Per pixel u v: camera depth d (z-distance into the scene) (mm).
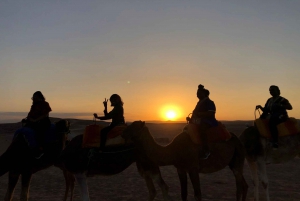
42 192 12531
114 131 9383
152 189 9695
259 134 10422
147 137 9039
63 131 10281
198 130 9125
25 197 9578
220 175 15812
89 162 9211
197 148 9039
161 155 9023
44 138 9930
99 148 9211
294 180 14391
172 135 43656
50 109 10133
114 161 9328
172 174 16312
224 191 12336
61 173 17062
